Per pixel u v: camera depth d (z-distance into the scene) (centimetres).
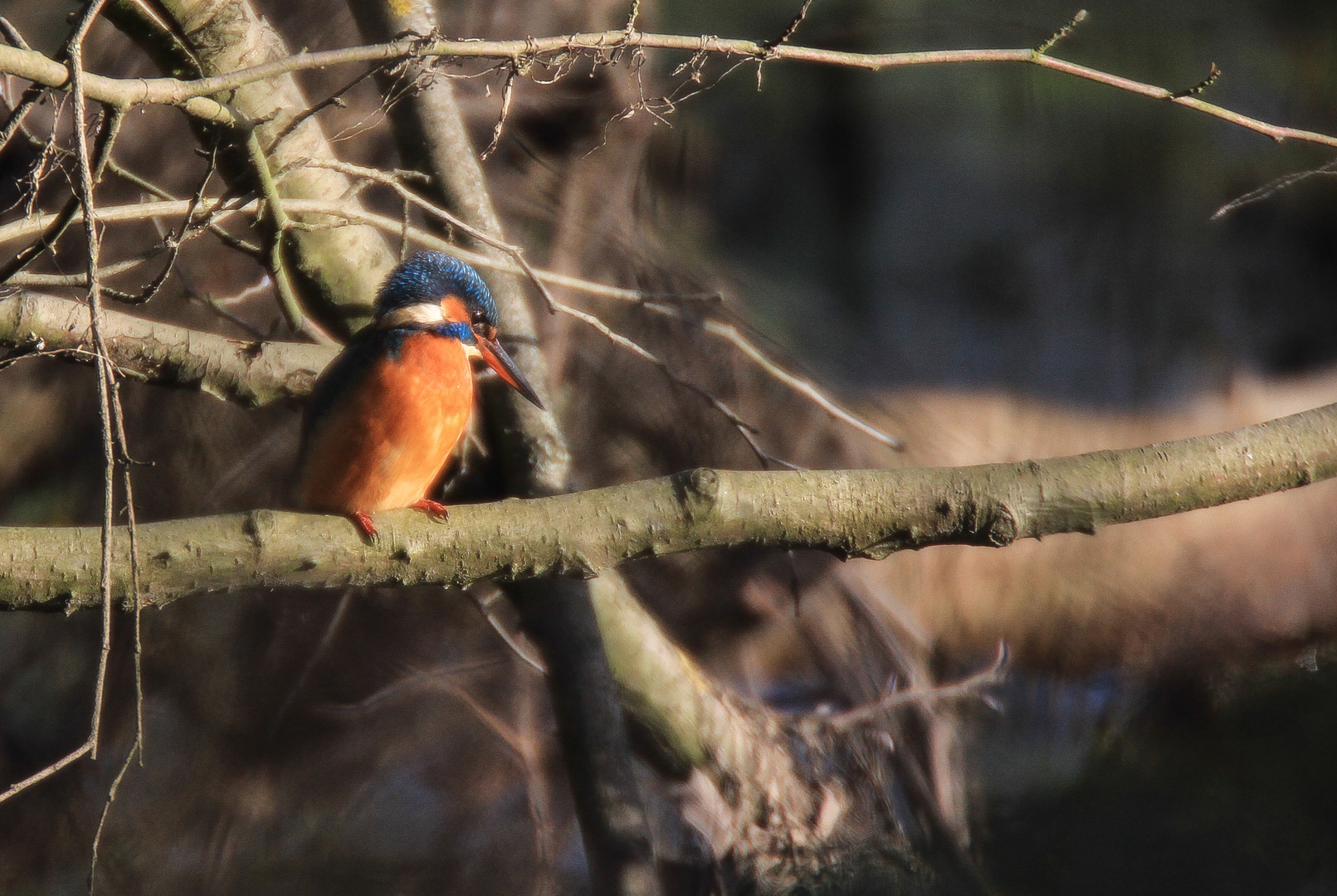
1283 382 1736
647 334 952
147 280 898
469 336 647
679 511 513
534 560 510
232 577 478
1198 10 1848
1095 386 1622
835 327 1380
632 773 700
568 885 873
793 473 526
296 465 626
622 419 939
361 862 895
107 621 391
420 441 600
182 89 457
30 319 630
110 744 915
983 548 1096
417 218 808
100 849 895
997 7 1568
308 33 927
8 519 904
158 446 912
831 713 894
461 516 508
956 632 1062
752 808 827
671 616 930
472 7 934
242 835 909
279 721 922
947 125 2019
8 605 455
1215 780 920
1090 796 931
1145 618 1117
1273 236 1841
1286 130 555
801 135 1983
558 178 941
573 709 700
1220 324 1742
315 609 938
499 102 912
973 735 1006
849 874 821
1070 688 1087
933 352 1664
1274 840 852
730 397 968
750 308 1157
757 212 1920
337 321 750
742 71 1398
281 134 535
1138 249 1834
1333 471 544
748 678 925
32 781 379
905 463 1049
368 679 932
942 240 1936
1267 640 1141
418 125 755
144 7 609
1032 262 1862
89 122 563
